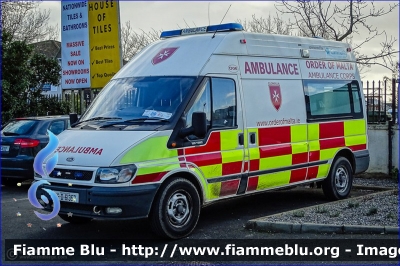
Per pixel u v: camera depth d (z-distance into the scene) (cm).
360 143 1068
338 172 1015
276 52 902
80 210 680
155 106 749
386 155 1272
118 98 791
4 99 1694
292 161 902
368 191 1125
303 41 969
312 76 970
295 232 739
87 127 755
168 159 703
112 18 1438
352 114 1055
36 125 1183
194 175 733
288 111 903
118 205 655
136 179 665
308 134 941
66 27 1543
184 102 738
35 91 1878
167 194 696
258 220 774
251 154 826
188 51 805
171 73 782
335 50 1045
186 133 720
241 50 837
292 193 1111
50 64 1889
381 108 1286
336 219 771
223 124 787
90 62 1484
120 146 680
